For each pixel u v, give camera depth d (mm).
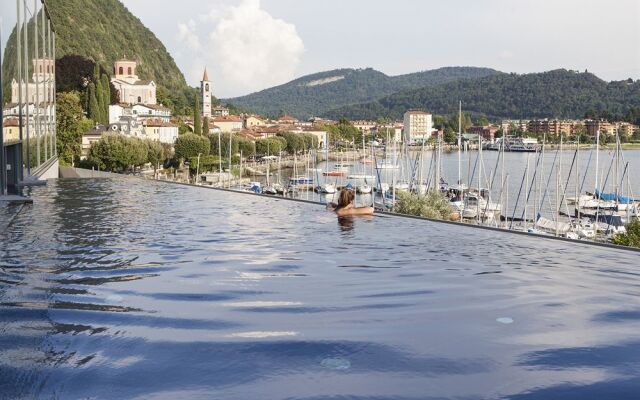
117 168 90875
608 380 3803
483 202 66875
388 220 15211
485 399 3482
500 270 8320
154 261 8656
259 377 3824
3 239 10898
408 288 6832
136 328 4977
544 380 3793
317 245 10742
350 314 5527
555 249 10859
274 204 19328
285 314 5500
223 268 8141
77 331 4867
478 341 4656
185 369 3971
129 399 3447
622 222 55062
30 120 29641
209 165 114812
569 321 5328
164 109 170750
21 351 4336
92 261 8586
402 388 3643
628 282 7492
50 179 34625
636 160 159375
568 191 93812
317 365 4059
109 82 155375
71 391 3570
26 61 28109
